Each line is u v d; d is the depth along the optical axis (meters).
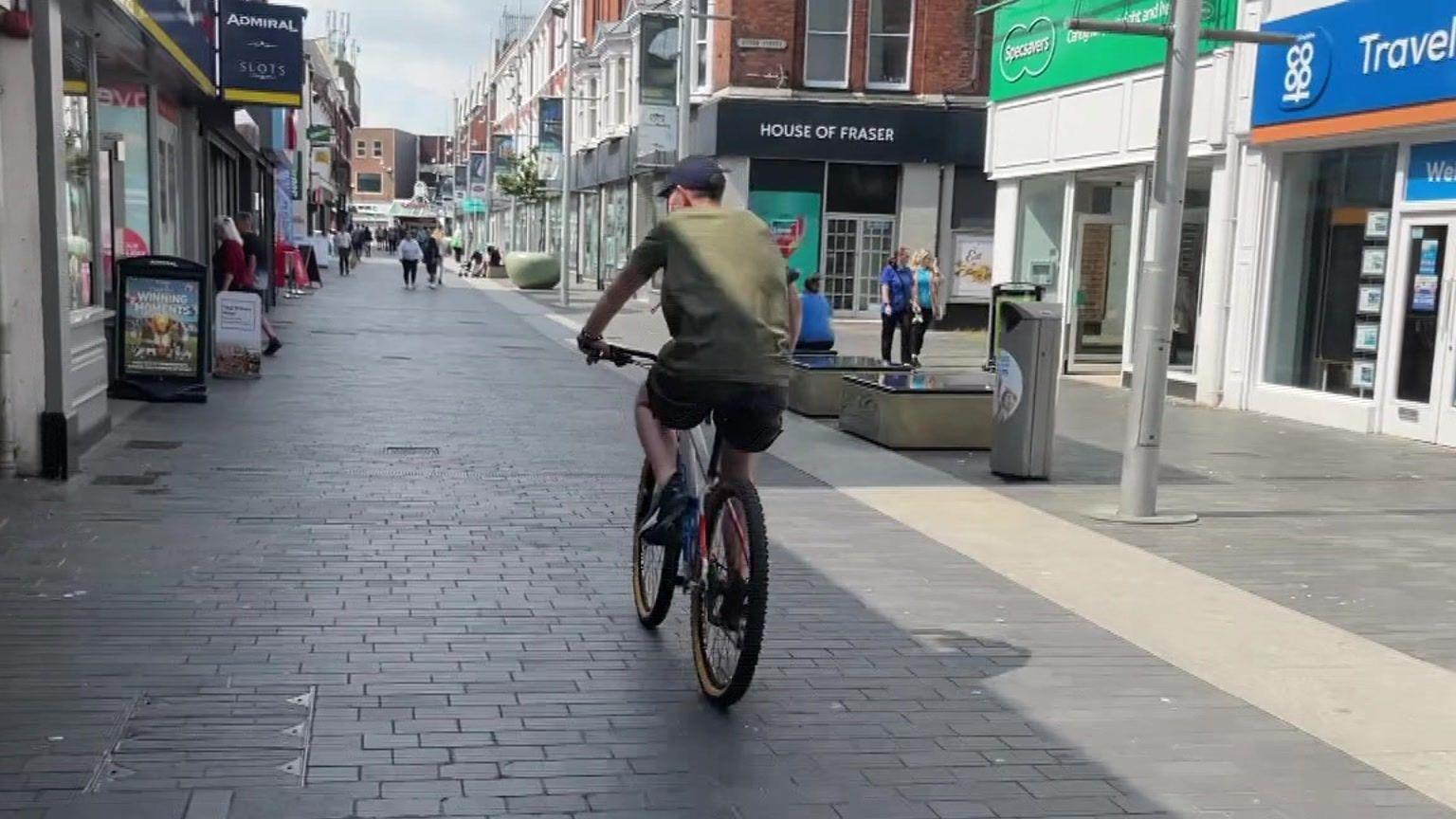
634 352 5.31
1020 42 19.39
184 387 12.23
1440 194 12.00
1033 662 5.43
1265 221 14.27
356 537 7.15
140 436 10.22
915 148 28.62
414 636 5.44
